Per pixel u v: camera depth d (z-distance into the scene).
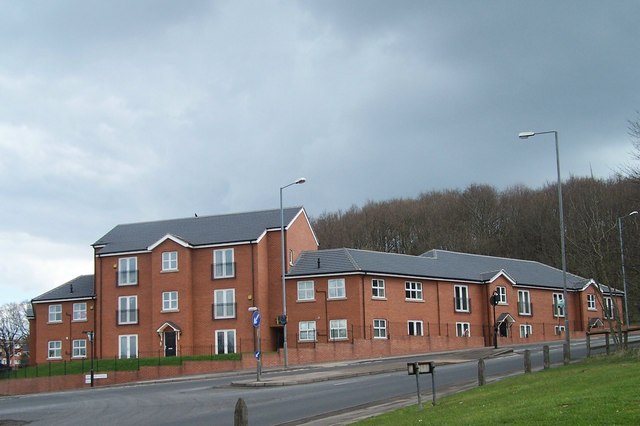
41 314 65.75
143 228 63.84
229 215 62.25
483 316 63.28
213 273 58.22
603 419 13.10
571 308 70.00
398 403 22.83
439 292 60.50
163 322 58.28
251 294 57.00
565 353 27.41
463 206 104.38
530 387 20.48
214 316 57.69
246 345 56.47
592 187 71.88
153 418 23.23
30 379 48.59
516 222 97.38
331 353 49.75
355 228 107.88
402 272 57.81
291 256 59.09
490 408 16.98
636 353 27.02
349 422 19.12
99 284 61.53
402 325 57.31
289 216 60.19
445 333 60.16
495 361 36.69
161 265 59.03
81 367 52.06
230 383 34.78
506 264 69.50
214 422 21.33
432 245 100.00
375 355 51.75
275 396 27.50
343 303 55.34
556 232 87.00
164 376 47.16
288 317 57.09
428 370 19.91
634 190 51.88
